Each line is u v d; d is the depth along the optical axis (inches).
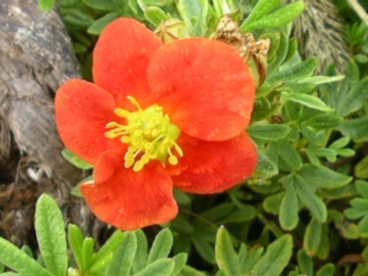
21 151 3.8
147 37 2.7
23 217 3.9
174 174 2.8
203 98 2.6
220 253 3.3
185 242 4.1
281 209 3.9
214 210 4.2
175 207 2.8
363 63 4.6
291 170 4.0
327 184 3.9
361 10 4.1
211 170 2.8
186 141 2.8
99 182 2.7
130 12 4.2
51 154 3.7
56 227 2.6
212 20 3.1
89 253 2.6
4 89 3.7
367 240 4.3
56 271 2.6
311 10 4.5
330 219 4.3
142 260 3.2
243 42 2.8
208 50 2.6
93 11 4.4
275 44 3.1
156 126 2.8
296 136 3.8
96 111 2.8
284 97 3.3
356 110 4.2
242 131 2.7
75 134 2.9
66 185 3.8
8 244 2.5
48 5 3.5
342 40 4.5
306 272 4.0
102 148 2.9
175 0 3.9
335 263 4.4
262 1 2.9
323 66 4.4
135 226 2.8
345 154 4.0
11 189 3.8
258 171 3.3
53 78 3.8
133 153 2.8
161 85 2.7
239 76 2.6
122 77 2.8
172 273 3.1
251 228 4.5
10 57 3.8
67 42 4.0
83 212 3.8
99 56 2.8
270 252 3.5
